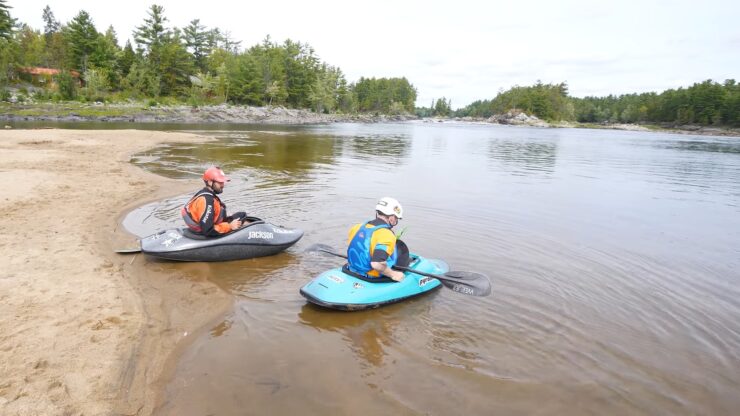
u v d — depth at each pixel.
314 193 11.68
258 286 5.96
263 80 83.75
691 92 105.12
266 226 7.05
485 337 4.86
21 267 5.82
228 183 12.69
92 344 4.24
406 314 5.34
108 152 18.20
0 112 42.84
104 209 9.16
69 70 66.38
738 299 6.08
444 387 3.98
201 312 5.18
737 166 23.17
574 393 3.96
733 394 4.04
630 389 4.05
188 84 77.25
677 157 28.36
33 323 4.48
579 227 9.49
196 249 6.50
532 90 133.38
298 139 31.28
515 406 3.76
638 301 5.88
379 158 21.48
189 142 24.42
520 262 7.09
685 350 4.73
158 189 11.47
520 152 28.92
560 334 4.96
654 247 8.27
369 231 5.44
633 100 145.88
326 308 5.41
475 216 9.98
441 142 36.16
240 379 3.97
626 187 15.44
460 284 5.53
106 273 5.91
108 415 3.38
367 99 129.62
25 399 3.38
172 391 3.77
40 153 16.17
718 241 8.82
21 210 8.52
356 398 3.78
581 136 59.09
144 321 4.80
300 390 3.85
